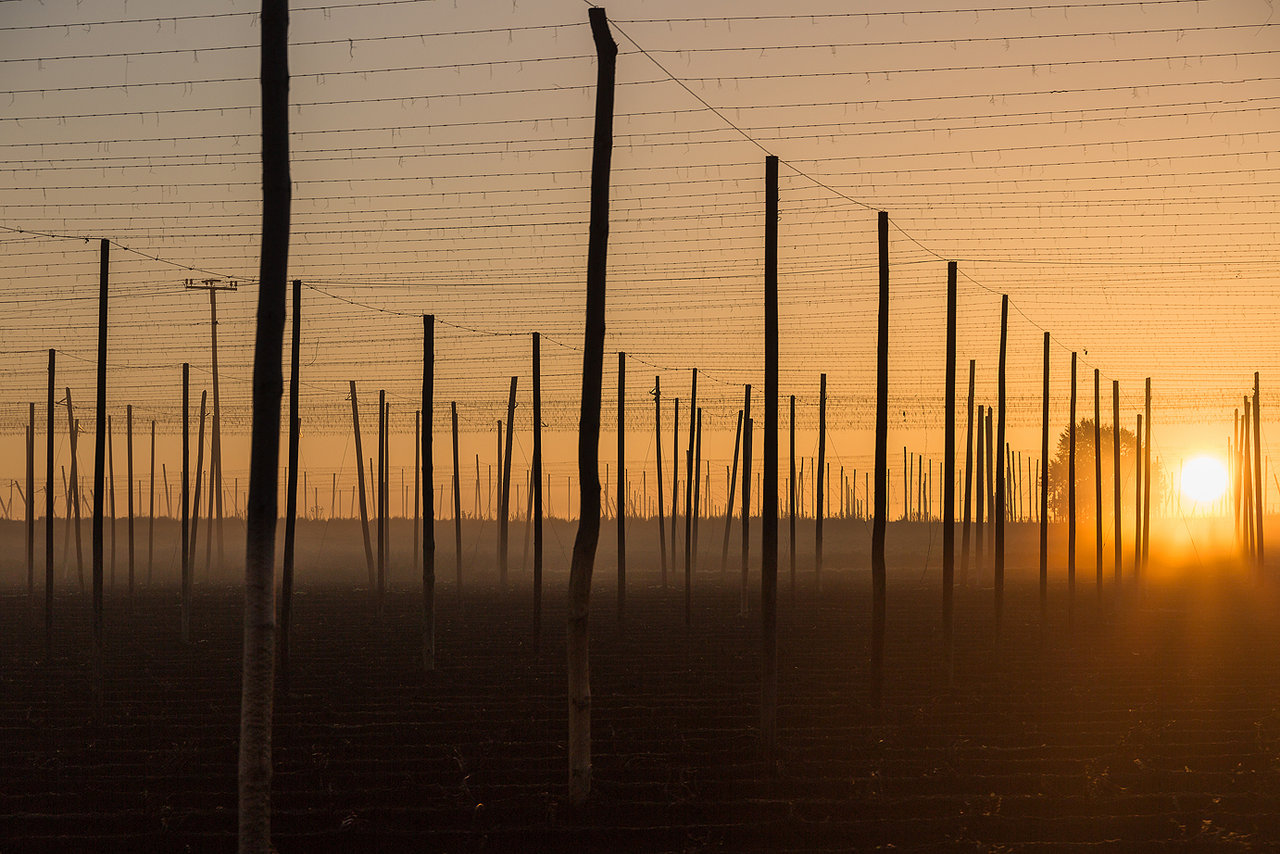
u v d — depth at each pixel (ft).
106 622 143.23
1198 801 53.11
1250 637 121.60
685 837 49.34
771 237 65.87
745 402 145.69
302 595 195.62
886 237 76.54
